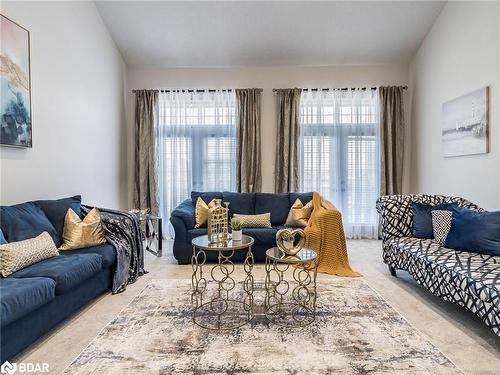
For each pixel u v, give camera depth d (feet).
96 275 8.71
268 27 14.40
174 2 13.29
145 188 16.53
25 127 9.38
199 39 15.06
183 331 7.06
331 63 16.46
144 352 6.24
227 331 7.05
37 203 9.37
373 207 16.56
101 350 6.33
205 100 16.62
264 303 8.50
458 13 12.42
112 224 10.26
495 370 5.67
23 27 9.34
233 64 16.55
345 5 13.37
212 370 5.66
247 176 16.51
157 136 16.67
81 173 12.48
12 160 9.02
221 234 8.86
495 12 10.53
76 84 12.08
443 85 13.51
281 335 6.87
